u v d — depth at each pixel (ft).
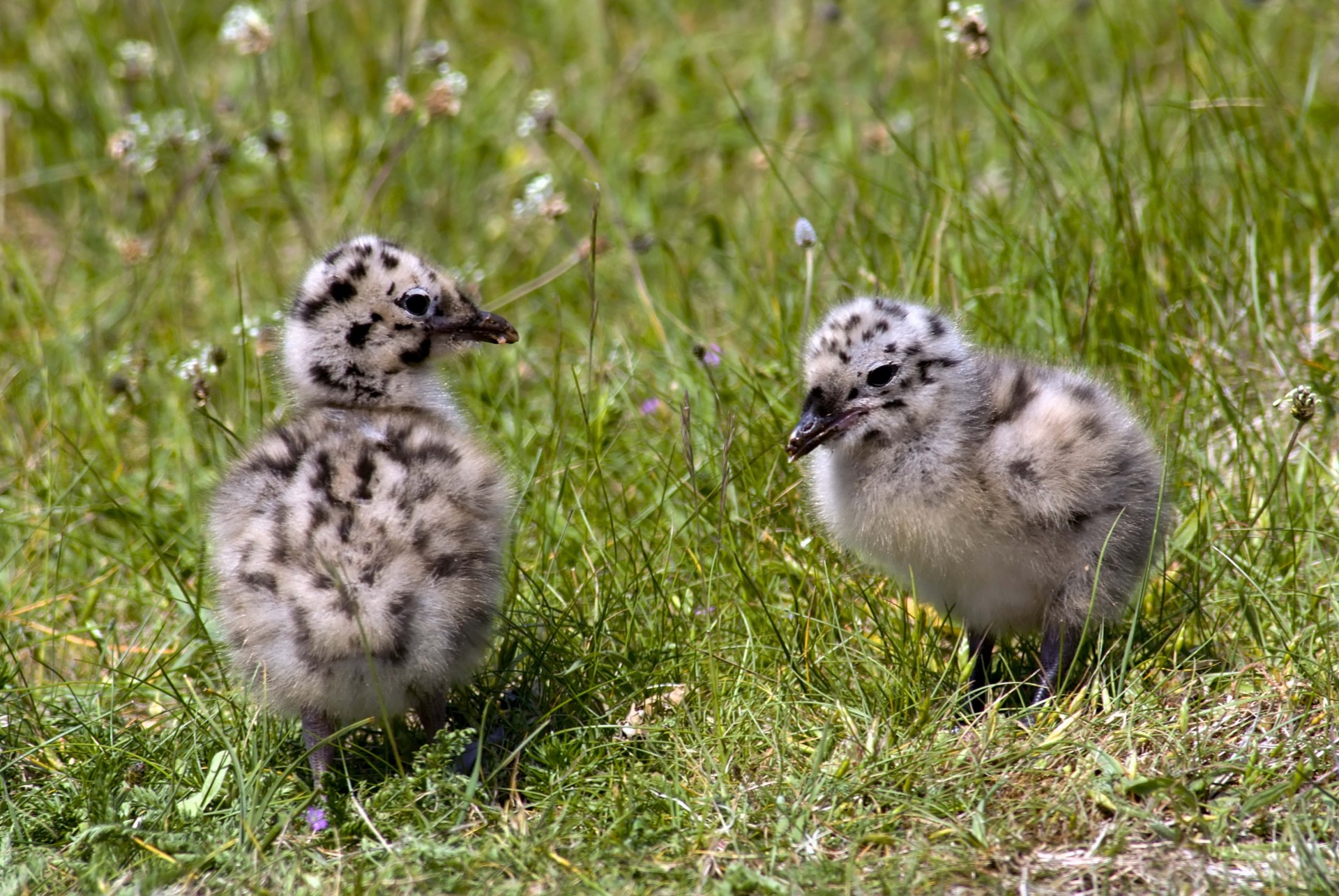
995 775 29.17
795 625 34.73
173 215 54.29
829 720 31.42
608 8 70.33
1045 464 31.58
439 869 26.96
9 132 63.00
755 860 27.09
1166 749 29.81
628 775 30.04
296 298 34.17
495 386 46.06
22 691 33.32
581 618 35.40
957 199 46.60
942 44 62.44
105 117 62.80
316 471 29.66
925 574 33.47
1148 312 43.21
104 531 42.29
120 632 38.50
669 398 44.19
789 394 42.63
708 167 61.62
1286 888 25.07
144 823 29.19
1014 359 35.09
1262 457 39.34
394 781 29.66
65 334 49.55
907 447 32.42
